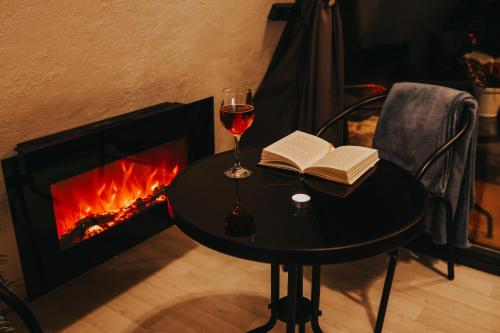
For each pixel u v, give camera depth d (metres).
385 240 1.20
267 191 1.47
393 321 1.95
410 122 2.08
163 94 2.40
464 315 1.99
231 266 2.31
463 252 2.29
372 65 2.84
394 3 2.66
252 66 2.99
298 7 2.87
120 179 2.23
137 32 2.16
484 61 2.60
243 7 2.75
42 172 1.78
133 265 2.33
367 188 1.49
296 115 2.94
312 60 2.77
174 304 2.06
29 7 1.73
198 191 1.48
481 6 2.49
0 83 1.71
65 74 1.91
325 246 1.17
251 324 1.95
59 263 1.94
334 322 1.95
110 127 2.00
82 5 1.90
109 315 2.00
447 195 2.05
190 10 2.40
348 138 3.02
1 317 1.33
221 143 2.90
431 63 2.67
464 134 1.95
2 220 1.91
